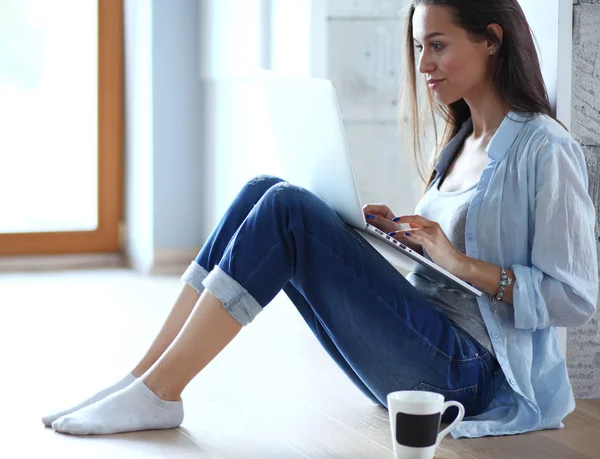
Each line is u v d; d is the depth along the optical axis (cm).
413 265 181
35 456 167
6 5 458
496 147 184
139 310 355
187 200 465
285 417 201
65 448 172
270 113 191
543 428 191
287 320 332
